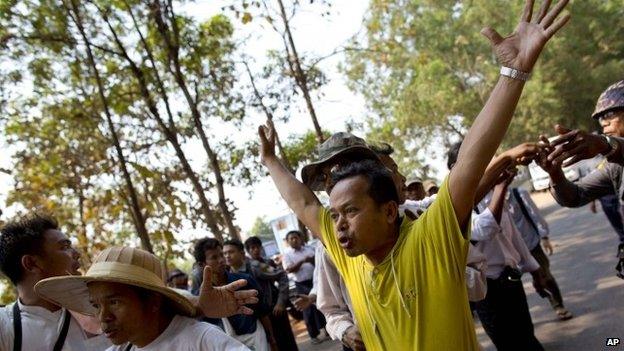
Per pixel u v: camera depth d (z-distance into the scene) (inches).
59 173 433.4
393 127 1254.9
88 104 394.0
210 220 386.3
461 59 1257.4
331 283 119.0
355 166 79.6
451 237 72.7
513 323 167.2
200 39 402.3
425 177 1280.8
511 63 70.7
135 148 428.1
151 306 83.2
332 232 92.6
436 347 74.0
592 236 446.6
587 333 218.2
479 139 71.2
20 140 406.6
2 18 334.3
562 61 1269.7
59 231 108.0
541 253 243.8
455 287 73.8
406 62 1122.0
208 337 79.8
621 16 1321.4
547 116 1253.7
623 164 99.4
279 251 838.5
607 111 110.8
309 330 372.5
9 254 102.9
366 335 85.3
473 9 1205.7
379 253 80.7
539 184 927.7
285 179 102.6
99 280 80.9
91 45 357.1
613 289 268.7
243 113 448.1
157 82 377.1
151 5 361.4
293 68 451.8
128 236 514.9
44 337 102.2
